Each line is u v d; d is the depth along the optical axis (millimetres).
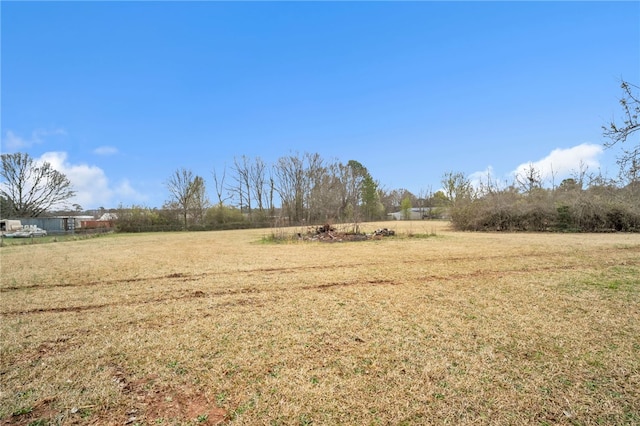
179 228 32812
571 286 5133
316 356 2885
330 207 27984
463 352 2895
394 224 30734
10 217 32250
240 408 2143
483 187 20875
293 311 4227
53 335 3537
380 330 3479
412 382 2408
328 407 2129
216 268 7688
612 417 1959
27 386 2467
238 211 37594
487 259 7973
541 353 2836
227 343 3227
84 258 10227
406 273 6535
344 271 6902
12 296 5289
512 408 2068
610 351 2834
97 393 2361
